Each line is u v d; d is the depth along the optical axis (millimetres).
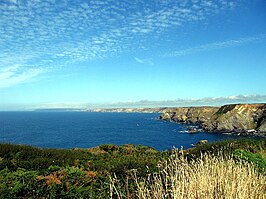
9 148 13156
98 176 8148
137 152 16312
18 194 6848
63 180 7723
